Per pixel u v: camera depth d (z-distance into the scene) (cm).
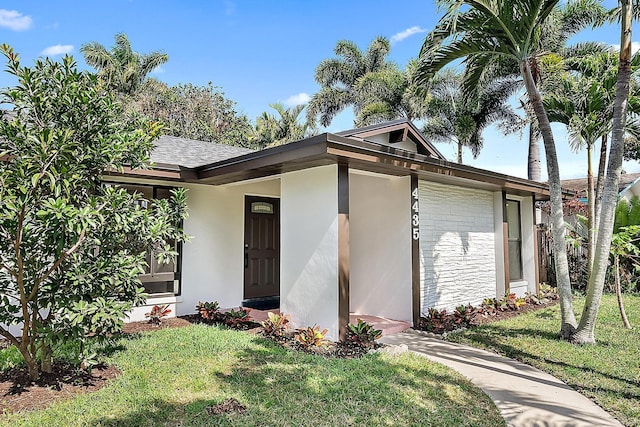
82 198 430
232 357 488
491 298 885
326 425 329
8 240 376
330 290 578
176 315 746
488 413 369
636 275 1067
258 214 909
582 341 583
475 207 879
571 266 1163
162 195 748
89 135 420
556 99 759
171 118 2712
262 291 905
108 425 322
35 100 396
